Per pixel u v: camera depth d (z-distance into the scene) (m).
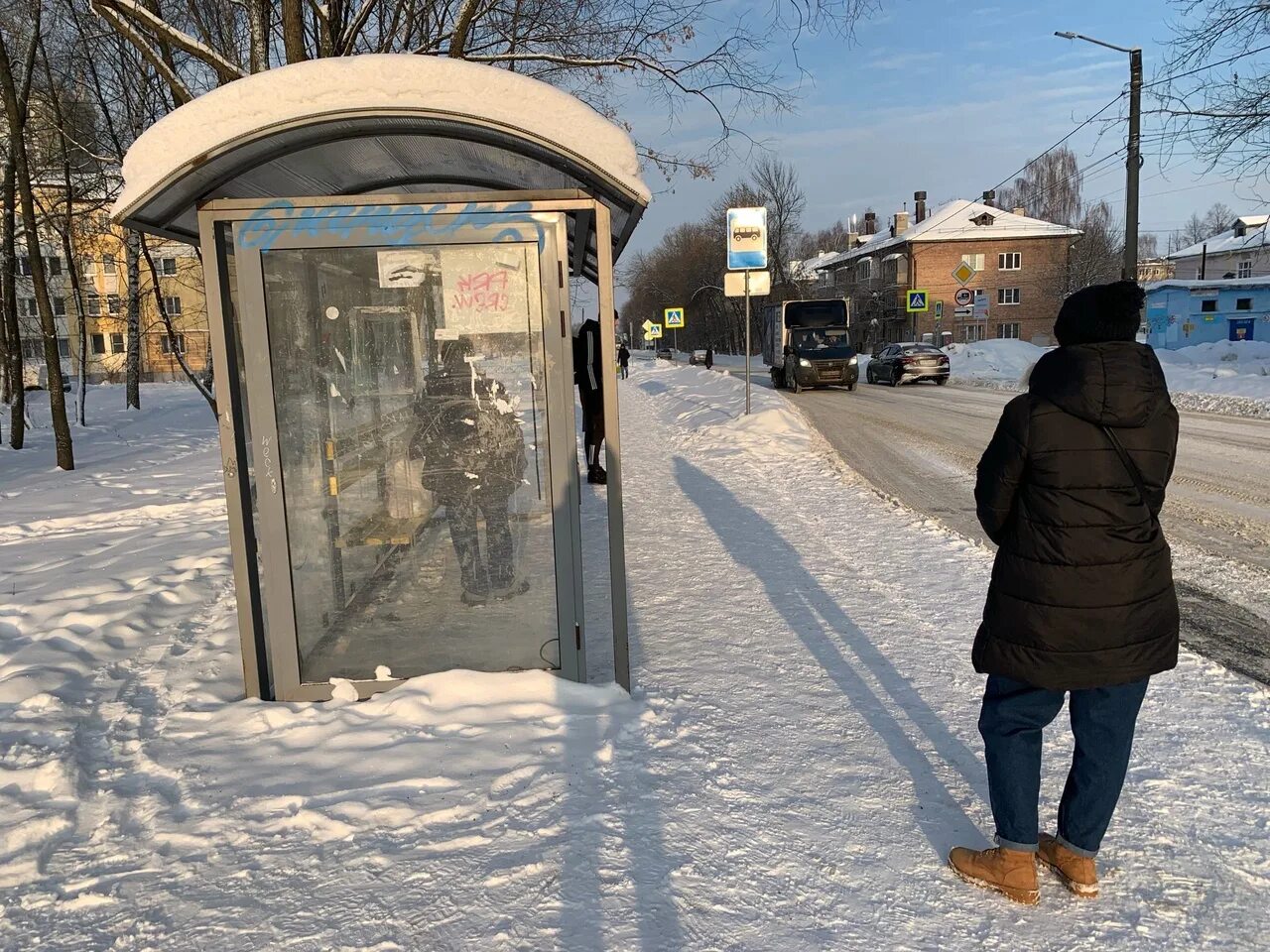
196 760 3.49
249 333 3.78
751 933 2.45
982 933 2.46
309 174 4.19
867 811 3.08
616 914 2.51
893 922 2.51
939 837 2.93
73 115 15.54
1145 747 3.54
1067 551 2.46
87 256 23.25
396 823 2.99
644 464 11.97
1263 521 7.69
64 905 2.60
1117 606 2.46
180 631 5.23
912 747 3.55
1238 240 63.16
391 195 3.72
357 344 3.90
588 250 5.12
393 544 4.08
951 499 9.10
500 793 3.17
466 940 2.41
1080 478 2.46
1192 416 16.25
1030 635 2.51
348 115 3.30
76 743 3.63
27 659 4.50
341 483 4.01
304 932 2.46
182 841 2.92
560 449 3.99
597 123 3.40
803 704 3.97
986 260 61.06
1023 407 2.54
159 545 7.34
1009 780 2.62
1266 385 18.97
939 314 61.31
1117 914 2.55
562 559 4.06
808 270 79.88
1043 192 62.59
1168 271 68.62
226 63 7.81
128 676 4.47
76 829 3.02
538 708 3.84
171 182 3.30
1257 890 2.65
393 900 2.59
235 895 2.63
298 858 2.82
